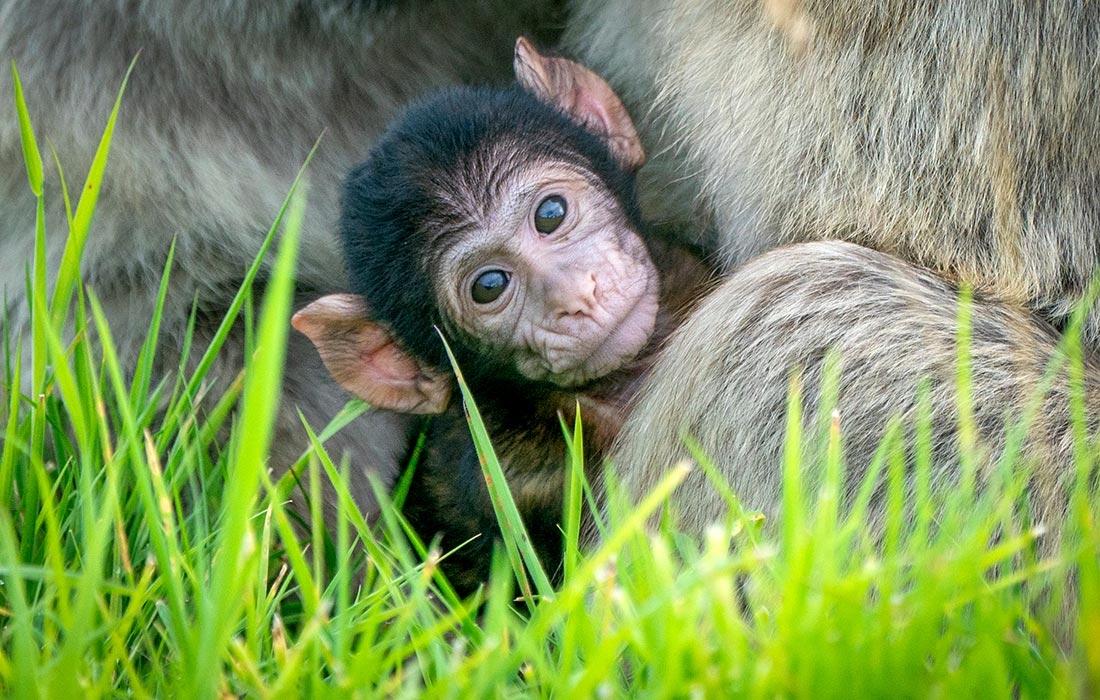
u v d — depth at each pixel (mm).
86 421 1343
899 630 1245
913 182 1365
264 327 1219
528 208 1380
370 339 1401
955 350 1341
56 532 1271
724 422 1351
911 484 1318
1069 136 1357
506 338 1386
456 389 1405
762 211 1383
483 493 1406
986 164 1360
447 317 1391
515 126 1388
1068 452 1329
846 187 1371
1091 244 1360
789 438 1259
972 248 1364
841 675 1229
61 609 1257
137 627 1306
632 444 1374
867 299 1352
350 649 1280
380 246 1393
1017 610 1249
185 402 1364
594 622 1268
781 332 1352
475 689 1236
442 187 1383
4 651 1298
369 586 1313
